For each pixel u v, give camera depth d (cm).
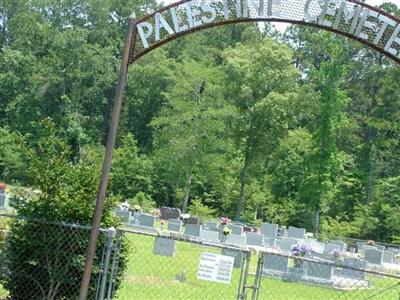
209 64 6144
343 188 5500
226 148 5334
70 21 8000
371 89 6862
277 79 5353
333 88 5112
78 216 920
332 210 5497
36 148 991
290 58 5403
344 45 5219
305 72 7812
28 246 913
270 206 5241
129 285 1316
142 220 3064
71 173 943
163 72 6719
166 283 1386
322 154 5022
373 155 6031
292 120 5456
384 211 5031
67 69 7219
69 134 6738
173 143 5262
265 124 5281
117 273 941
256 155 5341
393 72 5862
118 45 8075
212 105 5347
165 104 6675
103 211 934
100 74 7344
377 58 6988
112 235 884
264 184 5575
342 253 2664
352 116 6681
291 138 5306
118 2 8106
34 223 916
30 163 951
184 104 5309
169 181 5556
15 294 922
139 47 848
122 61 843
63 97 6919
